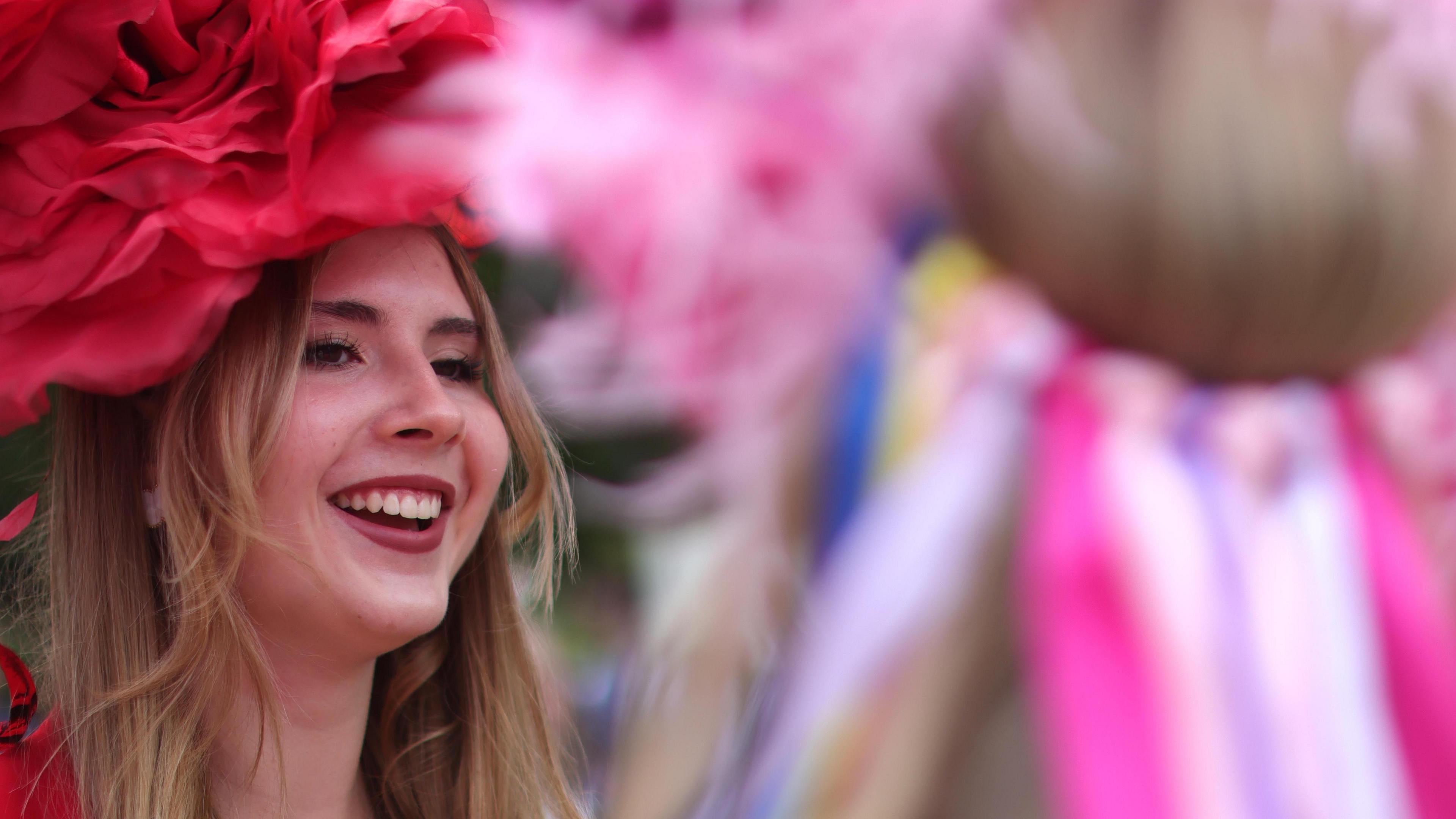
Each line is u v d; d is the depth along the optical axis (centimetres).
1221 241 51
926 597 53
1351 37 52
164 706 144
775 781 54
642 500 53
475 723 183
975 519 53
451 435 150
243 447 138
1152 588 53
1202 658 53
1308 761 53
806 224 47
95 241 124
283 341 141
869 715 53
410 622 149
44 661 163
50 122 126
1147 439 55
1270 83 51
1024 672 53
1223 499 55
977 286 54
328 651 149
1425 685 54
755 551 53
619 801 59
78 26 124
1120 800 52
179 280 127
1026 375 53
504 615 185
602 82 49
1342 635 54
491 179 56
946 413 53
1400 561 55
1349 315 53
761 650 55
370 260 148
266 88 134
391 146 128
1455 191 52
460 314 158
